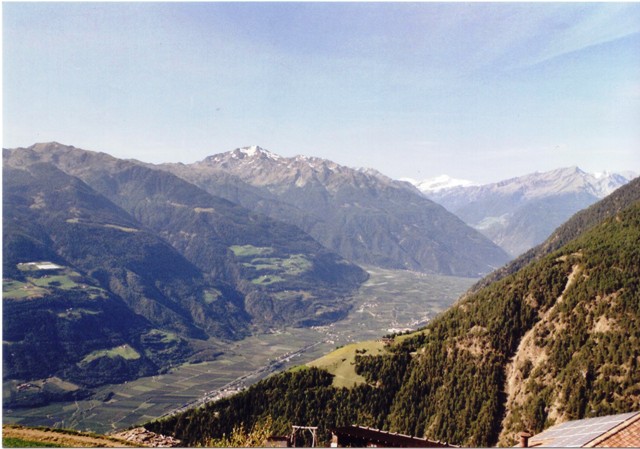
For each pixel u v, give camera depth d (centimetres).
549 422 16512
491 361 19962
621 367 16488
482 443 17425
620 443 6003
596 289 19625
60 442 8006
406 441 8956
